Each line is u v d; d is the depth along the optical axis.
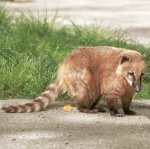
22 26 19.14
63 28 20.30
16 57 16.22
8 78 14.83
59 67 13.16
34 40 17.77
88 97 12.78
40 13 28.88
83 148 10.29
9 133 11.23
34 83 14.95
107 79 12.47
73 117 12.45
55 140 10.77
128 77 12.12
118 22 27.12
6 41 17.12
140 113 13.13
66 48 18.36
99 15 30.16
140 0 41.78
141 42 21.00
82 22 25.98
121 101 12.98
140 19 28.95
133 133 11.27
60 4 36.72
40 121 12.07
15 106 12.71
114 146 10.41
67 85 12.86
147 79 16.39
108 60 12.54
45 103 12.84
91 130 11.46
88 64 12.69
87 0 41.34
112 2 40.16
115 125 11.88
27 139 10.84
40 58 16.36
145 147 10.38
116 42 19.08
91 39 19.52
